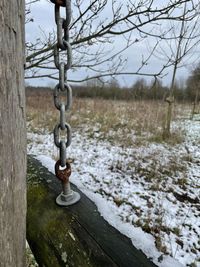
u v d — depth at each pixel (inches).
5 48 21.3
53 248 30.9
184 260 92.5
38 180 44.0
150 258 28.2
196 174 172.4
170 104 257.1
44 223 33.9
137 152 205.9
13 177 23.8
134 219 113.6
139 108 371.6
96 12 76.4
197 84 551.8
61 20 27.0
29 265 69.1
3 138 21.9
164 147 229.8
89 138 264.1
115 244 28.8
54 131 29.0
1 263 23.0
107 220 32.9
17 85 23.5
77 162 187.2
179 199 138.9
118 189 145.4
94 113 394.3
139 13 74.1
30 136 262.8
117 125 311.7
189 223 115.5
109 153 210.4
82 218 32.1
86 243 29.3
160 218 113.1
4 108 21.7
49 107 398.3
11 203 23.8
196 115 478.0
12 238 24.4
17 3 22.7
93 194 39.4
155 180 156.4
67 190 34.7
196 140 268.1
